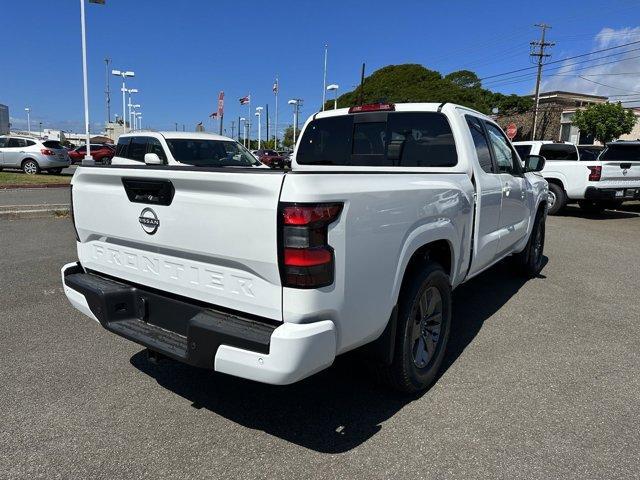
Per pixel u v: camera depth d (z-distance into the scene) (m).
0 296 5.23
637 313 5.12
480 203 4.05
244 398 3.29
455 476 2.51
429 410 3.16
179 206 2.62
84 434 2.84
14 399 3.21
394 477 2.50
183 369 3.70
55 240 8.05
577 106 58.03
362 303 2.56
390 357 2.99
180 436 2.84
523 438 2.85
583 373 3.71
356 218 2.44
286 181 2.24
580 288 6.05
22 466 2.55
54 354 3.89
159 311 2.91
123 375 3.57
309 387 3.45
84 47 22.08
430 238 3.13
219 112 27.47
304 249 2.23
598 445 2.79
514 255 6.30
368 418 3.06
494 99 70.06
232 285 2.49
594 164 11.95
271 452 2.70
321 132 5.03
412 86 69.75
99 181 3.12
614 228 11.10
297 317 2.29
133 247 2.99
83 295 3.15
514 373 3.70
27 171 21.58
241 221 2.37
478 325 4.73
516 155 5.41
